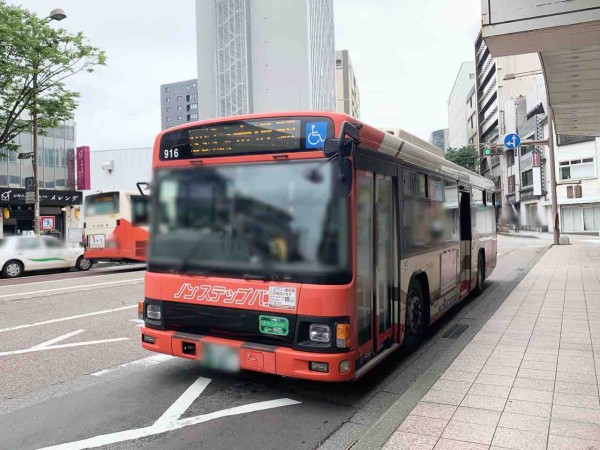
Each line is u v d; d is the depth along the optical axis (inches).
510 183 2322.8
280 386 200.1
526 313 327.6
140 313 204.8
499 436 143.0
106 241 712.4
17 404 181.9
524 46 379.9
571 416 156.7
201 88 2792.8
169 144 201.0
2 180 1074.1
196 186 191.9
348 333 164.6
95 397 188.7
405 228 226.8
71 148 1225.4
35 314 357.4
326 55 3255.4
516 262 713.6
